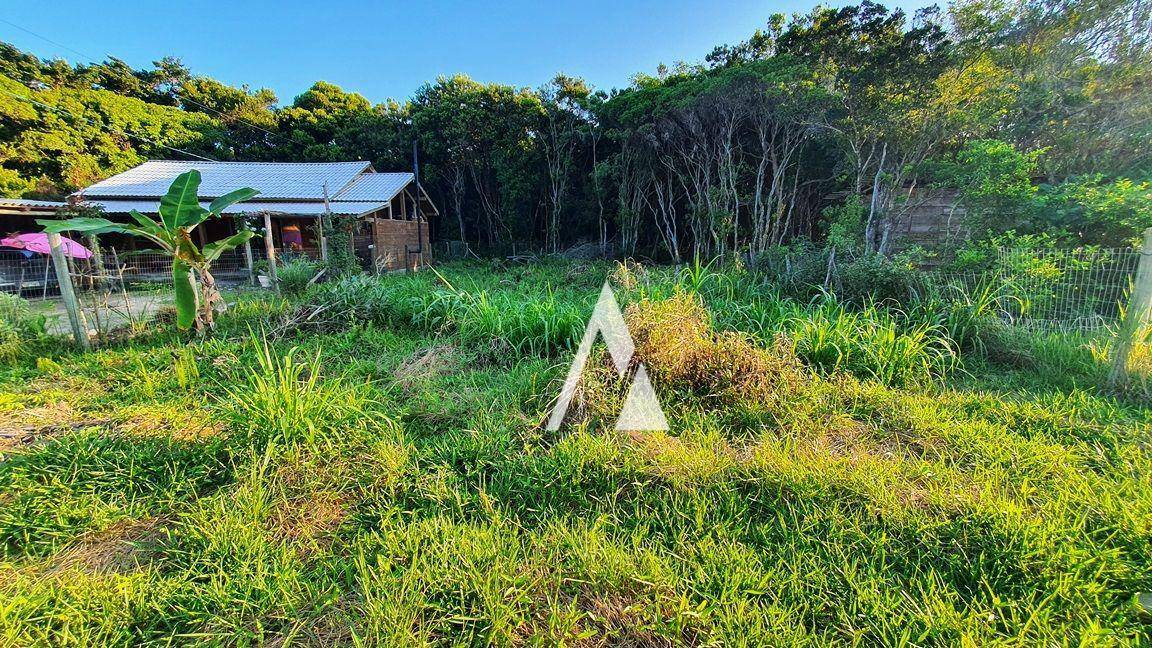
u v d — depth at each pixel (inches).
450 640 57.9
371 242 507.8
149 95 959.6
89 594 63.3
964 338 167.2
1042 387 138.3
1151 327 130.2
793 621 60.6
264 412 101.7
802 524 77.4
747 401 122.1
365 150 815.1
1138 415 116.1
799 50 307.4
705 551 71.6
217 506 80.4
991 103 251.4
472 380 145.3
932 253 236.5
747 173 400.5
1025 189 215.6
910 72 255.3
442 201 809.5
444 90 777.6
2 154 621.6
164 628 60.0
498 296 219.6
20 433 110.7
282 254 444.5
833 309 186.2
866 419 118.6
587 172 649.0
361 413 109.3
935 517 77.4
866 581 65.1
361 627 58.9
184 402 128.5
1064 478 87.4
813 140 336.5
